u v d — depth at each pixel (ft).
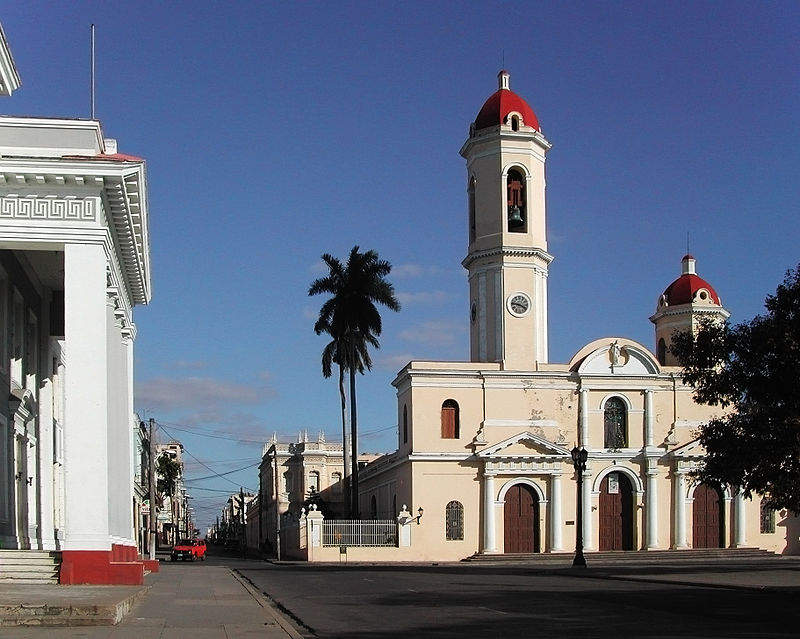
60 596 64.28
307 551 201.26
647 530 208.74
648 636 52.80
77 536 78.79
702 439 108.99
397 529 202.08
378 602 80.02
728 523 209.97
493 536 203.21
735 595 85.92
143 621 58.44
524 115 214.48
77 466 79.46
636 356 214.28
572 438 209.97
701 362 105.70
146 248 106.42
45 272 116.98
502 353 209.67
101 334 81.41
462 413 207.00
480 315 213.25
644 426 212.02
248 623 58.39
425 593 91.09
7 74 91.76
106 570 78.79
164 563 202.08
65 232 82.17
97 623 54.80
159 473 423.64
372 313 213.46
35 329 120.06
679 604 75.82
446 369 206.69
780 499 102.42
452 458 204.64
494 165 212.84
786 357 98.12
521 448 206.28
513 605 75.82
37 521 121.90
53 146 87.04
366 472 252.83
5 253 101.76
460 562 196.75
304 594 90.38
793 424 97.86
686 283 235.40
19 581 79.15
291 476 356.18
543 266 214.48
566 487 208.13
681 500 209.05
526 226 212.02
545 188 217.56
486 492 204.54
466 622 61.98
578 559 155.63
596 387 211.41
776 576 116.47
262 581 114.52
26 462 114.52
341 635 54.49
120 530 102.22
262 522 400.88
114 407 95.30
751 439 101.76
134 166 83.25
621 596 85.15
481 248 212.84
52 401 129.08
